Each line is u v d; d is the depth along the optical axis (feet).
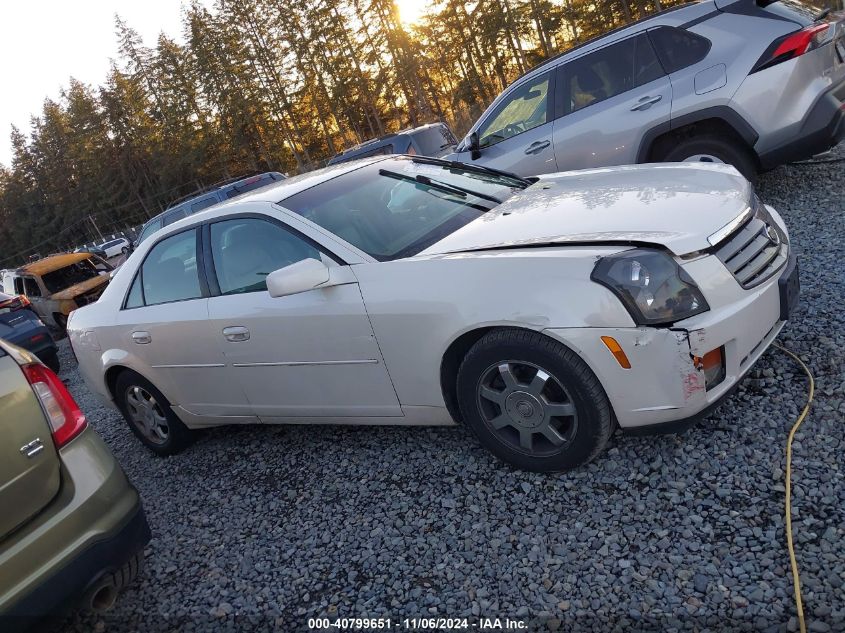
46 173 278.87
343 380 10.64
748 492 7.87
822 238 14.87
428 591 7.98
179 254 12.84
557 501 8.79
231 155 205.36
